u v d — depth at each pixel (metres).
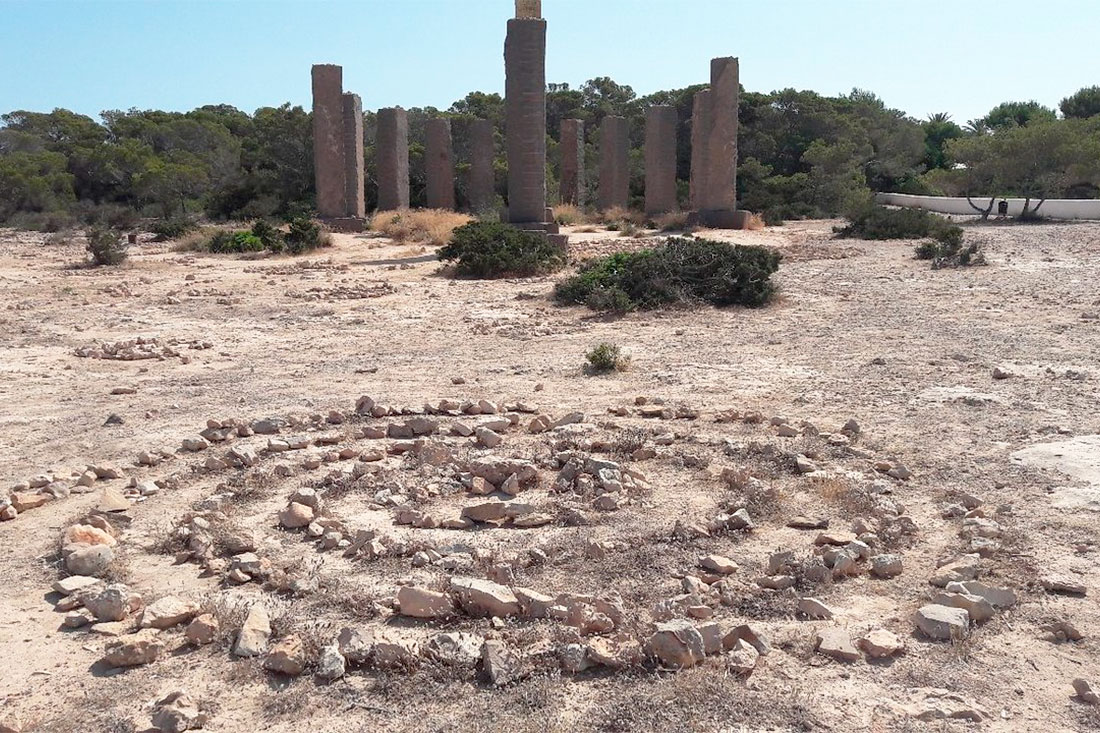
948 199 51.56
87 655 5.09
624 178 48.38
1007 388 10.72
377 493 7.59
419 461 8.46
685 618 5.25
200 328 16.56
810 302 18.66
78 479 8.04
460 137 60.22
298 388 11.75
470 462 8.10
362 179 40.94
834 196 50.88
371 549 6.34
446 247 24.66
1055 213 44.00
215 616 5.38
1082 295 18.38
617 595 5.57
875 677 4.66
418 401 10.84
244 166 60.72
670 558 6.23
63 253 31.11
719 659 4.73
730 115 36.91
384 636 5.15
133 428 9.85
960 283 21.03
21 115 74.50
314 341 15.32
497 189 56.66
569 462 8.02
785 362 12.71
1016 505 7.01
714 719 4.28
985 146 42.88
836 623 5.25
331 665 4.76
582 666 4.72
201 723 4.36
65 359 13.83
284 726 4.36
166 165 54.66
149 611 5.38
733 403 10.51
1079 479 7.44
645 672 4.70
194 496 7.75
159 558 6.47
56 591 5.93
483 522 7.00
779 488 7.62
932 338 14.23
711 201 37.88
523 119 28.62
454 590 5.51
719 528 6.70
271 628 5.21
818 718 4.30
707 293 18.53
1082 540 6.29
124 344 14.52
